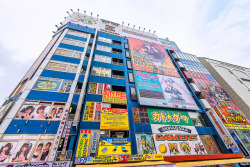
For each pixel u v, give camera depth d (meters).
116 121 13.15
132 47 25.39
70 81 14.66
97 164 9.17
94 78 17.34
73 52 18.42
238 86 27.95
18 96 12.45
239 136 17.78
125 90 18.19
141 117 15.07
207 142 15.27
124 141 11.63
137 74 20.12
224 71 31.98
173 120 16.16
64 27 23.38
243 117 21.03
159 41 35.56
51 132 10.27
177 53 32.41
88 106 13.63
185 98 19.64
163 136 13.92
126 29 33.81
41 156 8.93
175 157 10.92
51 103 12.02
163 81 20.95
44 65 14.76
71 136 10.88
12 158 8.35
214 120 17.72
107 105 14.61
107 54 22.41
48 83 13.44
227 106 22.14
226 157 12.84
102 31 27.28
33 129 9.99
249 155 14.45
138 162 9.74
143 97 16.89
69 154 9.51
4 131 9.20
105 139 11.29
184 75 25.94
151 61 24.16
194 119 17.67
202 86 24.50
